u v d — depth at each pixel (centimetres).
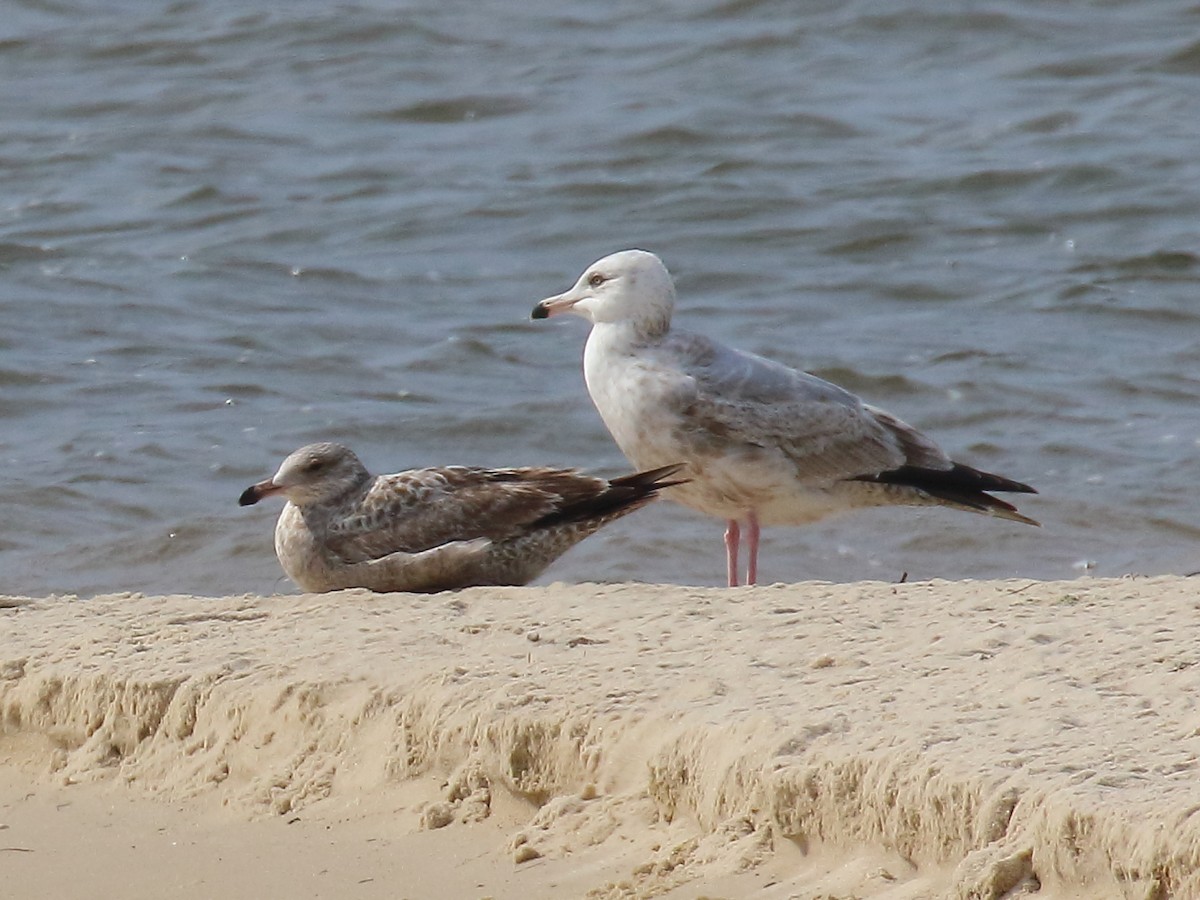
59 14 3544
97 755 918
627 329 1271
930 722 783
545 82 3156
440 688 871
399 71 3219
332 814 839
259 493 1169
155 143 2911
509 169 2758
